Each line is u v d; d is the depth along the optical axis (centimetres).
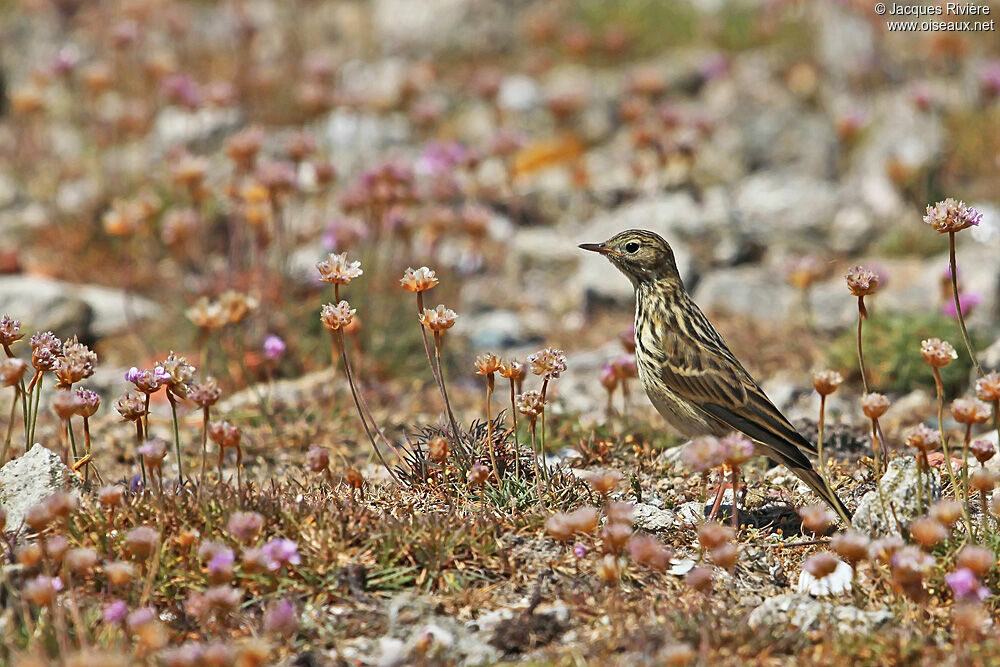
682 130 2048
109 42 2389
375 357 1451
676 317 1104
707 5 2692
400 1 2703
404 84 2105
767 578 866
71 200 1984
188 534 791
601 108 2342
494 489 941
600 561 838
